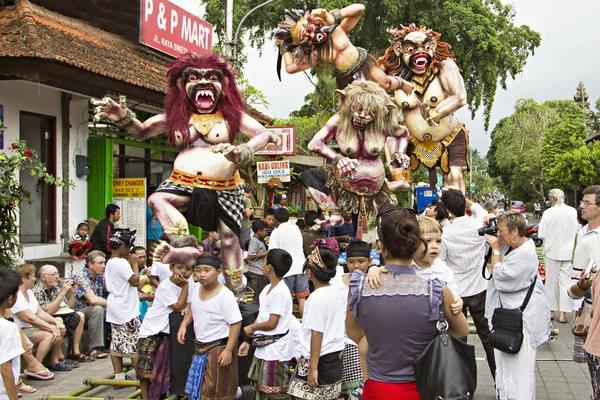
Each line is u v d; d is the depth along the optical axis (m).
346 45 7.07
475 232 5.68
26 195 7.28
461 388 2.96
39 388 6.40
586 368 6.86
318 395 4.71
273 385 5.18
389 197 7.01
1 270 4.37
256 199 18.36
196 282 5.64
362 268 5.14
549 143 39.03
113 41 11.26
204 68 5.72
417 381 3.02
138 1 11.88
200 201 5.66
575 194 36.50
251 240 8.77
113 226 9.55
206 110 5.83
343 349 4.91
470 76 26.36
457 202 5.68
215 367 4.94
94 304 7.64
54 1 10.14
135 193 11.25
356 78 7.18
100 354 7.64
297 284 6.75
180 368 5.46
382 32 25.20
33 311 6.80
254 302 8.55
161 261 5.30
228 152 5.37
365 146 6.75
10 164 7.03
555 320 9.41
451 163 9.82
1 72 8.09
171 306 5.46
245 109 6.11
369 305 3.15
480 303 5.69
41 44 8.06
